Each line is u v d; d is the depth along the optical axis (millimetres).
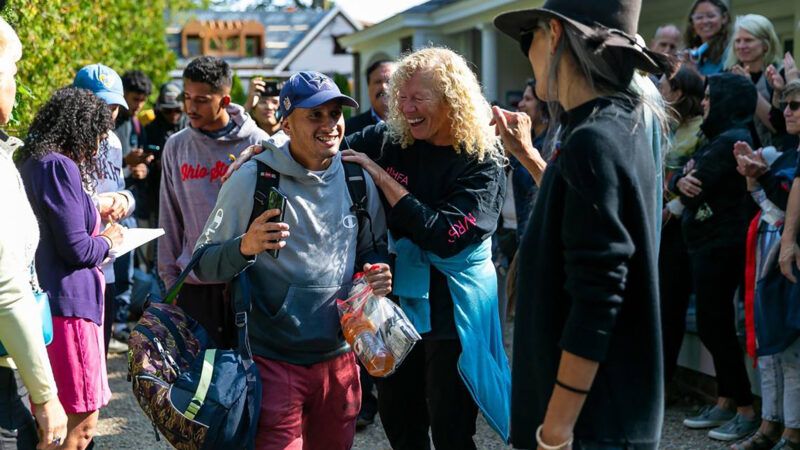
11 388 2682
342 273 3162
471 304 3422
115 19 9297
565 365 2170
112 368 6566
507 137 3395
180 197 4219
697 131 5094
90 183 3914
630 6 2301
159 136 7695
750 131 5281
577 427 2264
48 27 6168
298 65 41125
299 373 3127
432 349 3486
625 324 2227
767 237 4426
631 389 2229
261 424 3072
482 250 3477
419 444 3670
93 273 3625
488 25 14523
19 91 4324
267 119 5844
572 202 2158
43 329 2756
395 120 3488
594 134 2145
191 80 4105
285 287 3084
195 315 3998
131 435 5188
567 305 2266
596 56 2230
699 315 4844
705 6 6266
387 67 5379
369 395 5164
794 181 4195
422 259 3445
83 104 3754
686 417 5199
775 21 8664
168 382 2922
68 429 3553
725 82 4789
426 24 16422
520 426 2377
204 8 22297
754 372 4941
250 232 2904
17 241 2475
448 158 3436
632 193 2152
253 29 41688
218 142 4164
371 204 3275
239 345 2992
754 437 4562
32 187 3477
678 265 5117
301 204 3082
